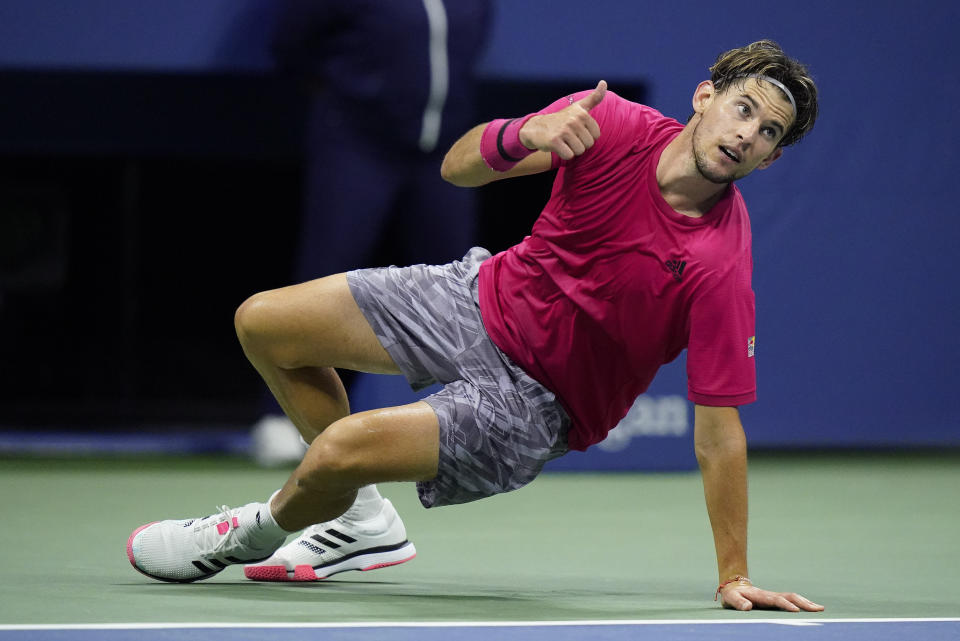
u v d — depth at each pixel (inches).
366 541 540.7
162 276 1441.9
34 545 642.2
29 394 1433.3
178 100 1252.5
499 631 406.3
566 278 465.1
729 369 459.5
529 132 441.1
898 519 800.3
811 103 454.9
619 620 435.2
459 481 472.1
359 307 484.1
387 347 484.7
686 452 1069.8
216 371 1457.9
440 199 1032.8
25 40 1007.6
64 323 1433.3
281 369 496.1
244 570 533.6
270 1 1025.5
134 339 1443.2
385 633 398.3
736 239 460.4
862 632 414.6
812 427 1100.5
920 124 1098.7
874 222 1101.7
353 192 1016.9
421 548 657.6
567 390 477.4
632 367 477.4
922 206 1106.7
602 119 458.0
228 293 1450.5
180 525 508.7
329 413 502.9
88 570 557.0
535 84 1095.0
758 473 1080.8
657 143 458.0
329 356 490.0
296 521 484.7
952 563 621.0
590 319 464.4
